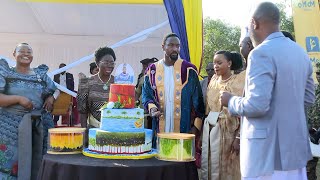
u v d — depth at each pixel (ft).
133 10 26.30
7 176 11.58
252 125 6.91
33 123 11.96
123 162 8.68
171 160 9.08
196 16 20.20
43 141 12.44
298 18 24.26
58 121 26.84
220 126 11.02
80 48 35.45
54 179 8.57
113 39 34.81
